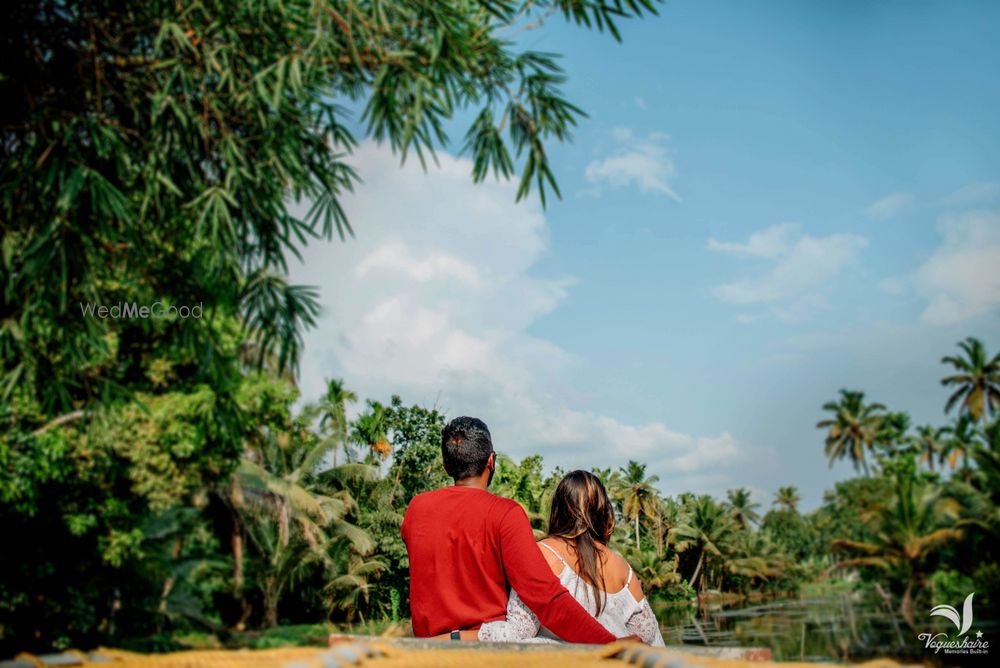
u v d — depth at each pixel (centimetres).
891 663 45
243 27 457
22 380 529
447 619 172
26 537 973
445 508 182
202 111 490
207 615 1154
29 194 448
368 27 443
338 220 552
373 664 57
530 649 76
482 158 525
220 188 477
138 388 848
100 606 1134
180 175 507
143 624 1167
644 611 186
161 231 530
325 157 543
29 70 448
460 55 460
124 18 451
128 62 462
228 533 1204
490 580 174
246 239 527
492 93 505
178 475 1010
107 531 1010
